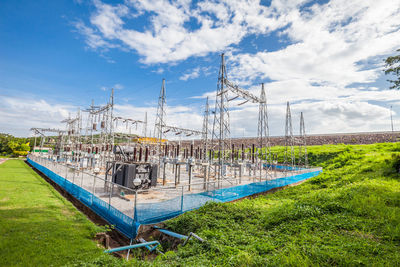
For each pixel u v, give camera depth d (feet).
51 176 70.23
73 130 151.94
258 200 50.39
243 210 38.50
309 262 18.40
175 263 19.84
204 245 23.98
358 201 35.99
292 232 27.40
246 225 31.99
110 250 23.22
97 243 26.53
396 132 175.01
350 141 195.83
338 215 30.94
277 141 233.76
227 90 69.56
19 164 130.93
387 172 56.18
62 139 158.51
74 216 34.94
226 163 71.82
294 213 32.50
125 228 30.30
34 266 19.19
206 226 30.27
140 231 29.25
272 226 30.94
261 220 33.99
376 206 32.86
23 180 67.21
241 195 50.26
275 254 20.62
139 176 50.39
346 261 18.11
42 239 24.73
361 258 18.60
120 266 19.29
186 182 68.85
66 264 19.88
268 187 61.41
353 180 60.23
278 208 38.22
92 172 81.87
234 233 28.25
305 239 23.90
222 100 64.18
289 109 120.06
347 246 21.06
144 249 27.17
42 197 45.52
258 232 28.63
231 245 24.23
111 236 31.78
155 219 31.81
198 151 109.70
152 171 53.26
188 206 37.42
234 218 34.96
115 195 46.96
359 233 24.99
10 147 233.35
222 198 45.11
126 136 110.93
